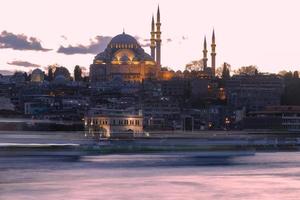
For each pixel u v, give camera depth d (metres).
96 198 142.38
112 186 160.75
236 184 167.38
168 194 148.62
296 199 143.62
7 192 149.62
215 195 148.25
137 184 165.12
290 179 180.12
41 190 153.00
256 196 147.38
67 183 165.62
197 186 162.50
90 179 175.00
